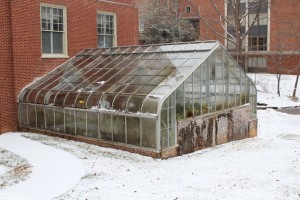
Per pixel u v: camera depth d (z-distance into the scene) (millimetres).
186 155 14336
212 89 16469
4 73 17281
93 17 21766
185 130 14711
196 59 15609
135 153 13828
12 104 17734
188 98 14875
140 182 10273
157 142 13227
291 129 23531
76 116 15578
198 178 10797
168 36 48125
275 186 10078
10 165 12000
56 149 13922
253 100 20141
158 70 15664
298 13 45156
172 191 9570
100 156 13148
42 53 19109
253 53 48250
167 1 49281
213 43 16266
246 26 48625
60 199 8914
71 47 20469
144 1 51594
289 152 14703
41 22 18938
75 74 18047
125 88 14922
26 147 14273
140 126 13617
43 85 17844
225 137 17656
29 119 17547
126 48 18938
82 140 15461
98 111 14680
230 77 17828
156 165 12328
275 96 37156
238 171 11672
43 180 10367
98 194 9250
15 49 17609
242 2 47156
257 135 21125
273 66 47031
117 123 14250
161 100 13266
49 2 19141
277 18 46469
